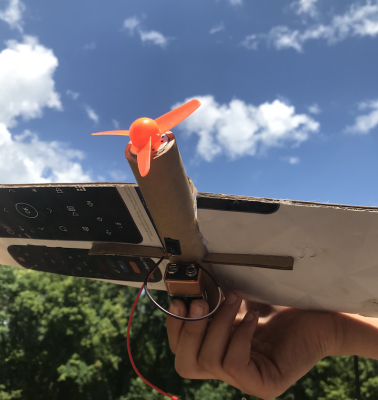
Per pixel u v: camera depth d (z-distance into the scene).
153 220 0.65
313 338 0.86
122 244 0.78
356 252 0.61
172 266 0.72
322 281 0.71
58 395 9.90
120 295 13.75
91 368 9.79
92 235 0.78
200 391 10.56
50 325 9.63
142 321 13.32
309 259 0.66
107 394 10.23
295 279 0.73
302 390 10.71
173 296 0.74
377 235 0.57
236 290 0.80
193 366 0.78
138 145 0.50
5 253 0.99
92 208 0.69
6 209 0.77
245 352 0.74
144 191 0.57
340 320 0.88
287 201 0.57
